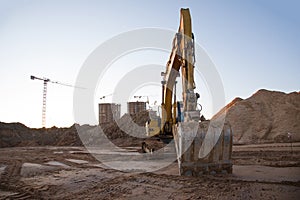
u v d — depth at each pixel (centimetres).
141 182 931
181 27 1197
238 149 2258
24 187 923
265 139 3381
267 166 1240
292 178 938
